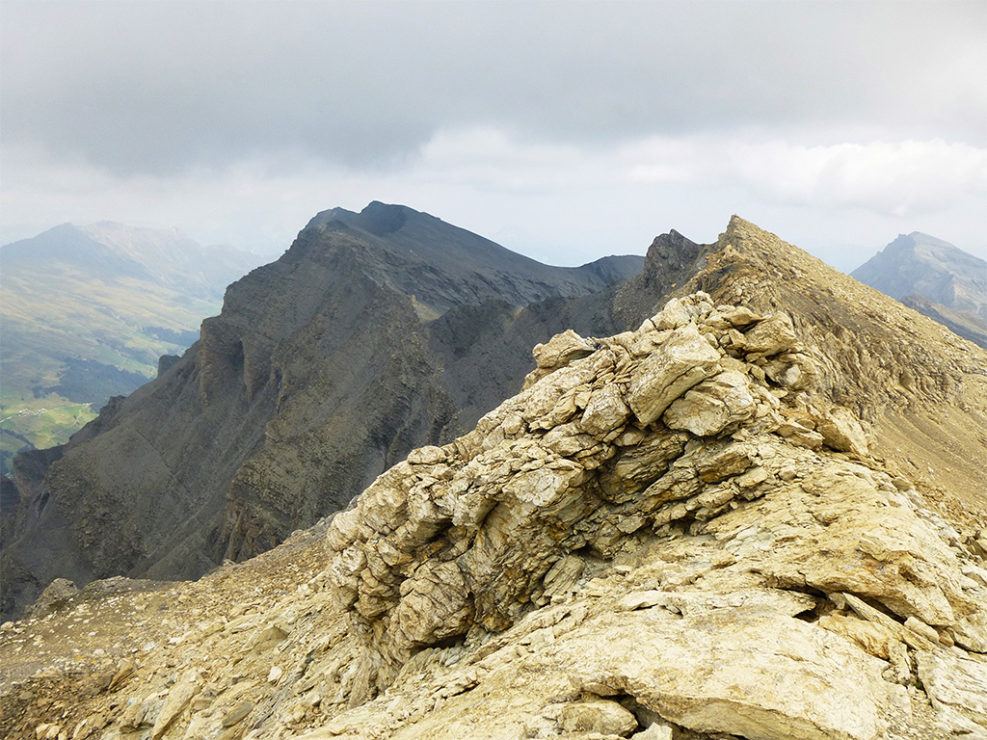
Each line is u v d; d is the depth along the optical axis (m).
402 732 12.98
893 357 46.84
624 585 15.45
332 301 158.12
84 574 137.25
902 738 8.52
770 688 9.12
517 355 129.38
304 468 110.56
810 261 65.44
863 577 11.65
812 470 16.72
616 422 17.80
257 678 25.00
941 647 10.66
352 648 22.88
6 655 33.47
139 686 28.44
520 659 13.47
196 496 144.00
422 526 19.70
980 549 17.52
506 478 18.06
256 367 158.62
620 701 10.52
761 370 20.31
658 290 114.81
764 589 12.62
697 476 17.58
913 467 28.47
